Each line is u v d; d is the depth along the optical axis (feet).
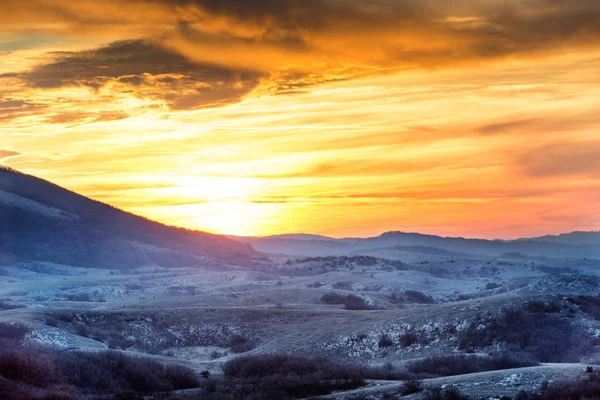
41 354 155.02
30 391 135.54
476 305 251.19
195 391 155.94
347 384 152.25
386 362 210.38
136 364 165.89
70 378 150.61
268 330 281.13
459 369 176.24
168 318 288.71
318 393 147.43
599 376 122.72
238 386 159.43
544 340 220.43
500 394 118.73
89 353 169.58
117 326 272.72
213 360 236.43
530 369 138.10
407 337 238.07
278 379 161.68
